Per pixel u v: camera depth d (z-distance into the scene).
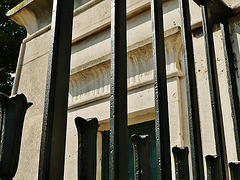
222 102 1.84
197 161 1.16
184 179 1.01
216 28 2.00
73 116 2.88
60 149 0.70
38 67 3.47
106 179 2.66
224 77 1.88
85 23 3.17
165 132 0.97
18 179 3.09
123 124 0.86
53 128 0.70
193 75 1.30
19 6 3.82
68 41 0.83
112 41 0.95
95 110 2.71
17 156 0.56
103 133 2.82
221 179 1.31
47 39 3.52
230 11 1.87
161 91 1.01
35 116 3.24
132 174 2.56
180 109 2.14
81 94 2.93
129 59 2.59
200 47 2.07
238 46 1.82
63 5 0.85
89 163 0.67
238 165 1.26
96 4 3.15
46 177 0.65
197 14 2.16
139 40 2.60
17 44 8.13
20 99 0.58
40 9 3.71
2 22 8.35
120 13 0.99
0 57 8.14
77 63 3.10
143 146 0.87
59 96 0.75
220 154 1.36
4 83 8.23
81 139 0.69
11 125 0.56
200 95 1.98
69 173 2.65
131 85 2.47
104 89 2.72
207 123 1.88
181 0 1.41
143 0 2.65
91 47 3.02
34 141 3.12
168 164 0.94
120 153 0.82
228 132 1.76
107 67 2.71
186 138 2.05
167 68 2.30
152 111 2.39
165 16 2.48
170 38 2.27
